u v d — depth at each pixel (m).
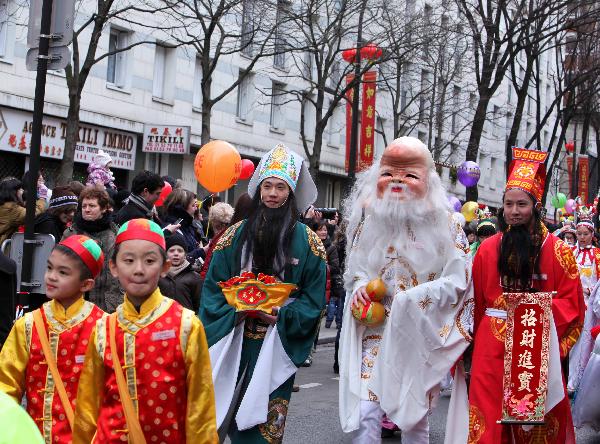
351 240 5.91
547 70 42.91
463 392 5.64
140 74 22.14
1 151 18.56
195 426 3.79
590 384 6.93
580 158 34.84
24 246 6.43
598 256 11.20
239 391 4.96
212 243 7.55
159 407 3.77
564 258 5.36
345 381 5.57
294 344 5.01
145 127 21.31
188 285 6.73
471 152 20.44
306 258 5.12
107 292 6.48
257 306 4.94
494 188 46.09
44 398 4.32
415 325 5.44
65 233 6.82
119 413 3.79
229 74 25.70
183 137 21.00
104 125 20.83
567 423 5.46
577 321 5.38
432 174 5.71
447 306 5.49
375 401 5.48
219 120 25.44
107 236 6.57
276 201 5.18
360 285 5.68
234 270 5.12
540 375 5.24
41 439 1.40
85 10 19.78
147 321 3.82
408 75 30.39
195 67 24.39
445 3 23.25
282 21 17.81
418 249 5.61
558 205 25.52
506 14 21.36
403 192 5.58
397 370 5.46
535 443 5.41
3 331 5.27
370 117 22.45
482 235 11.61
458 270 5.50
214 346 4.90
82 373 3.88
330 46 19.20
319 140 19.16
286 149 5.38
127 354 3.79
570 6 25.88
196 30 23.11
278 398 4.95
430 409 5.68
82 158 20.36
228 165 9.87
